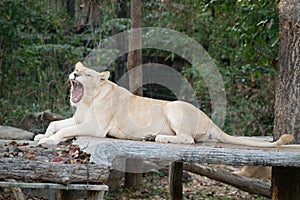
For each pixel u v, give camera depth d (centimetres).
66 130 905
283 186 939
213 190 1362
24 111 1530
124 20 1803
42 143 882
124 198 1192
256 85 1908
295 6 941
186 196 1270
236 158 811
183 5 2069
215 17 1989
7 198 1054
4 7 1546
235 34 1356
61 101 1614
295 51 942
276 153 822
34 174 721
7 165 723
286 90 954
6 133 1113
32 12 1595
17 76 1614
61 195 878
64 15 1778
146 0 2070
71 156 796
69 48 1652
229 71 1927
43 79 1633
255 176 1375
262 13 1249
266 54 1391
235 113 1889
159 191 1291
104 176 729
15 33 1547
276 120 973
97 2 1714
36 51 1620
